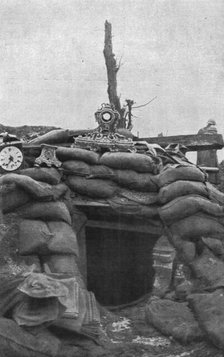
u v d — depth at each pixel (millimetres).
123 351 14586
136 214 16406
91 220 16594
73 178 16438
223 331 13969
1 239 14961
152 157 17172
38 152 16656
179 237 15914
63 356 14016
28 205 15484
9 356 13453
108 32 20453
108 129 17422
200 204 15945
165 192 16266
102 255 16594
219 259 15609
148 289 16562
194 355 14398
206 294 14648
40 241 14984
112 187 16531
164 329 15094
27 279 13938
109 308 16312
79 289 14695
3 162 15852
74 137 17562
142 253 16609
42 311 13711
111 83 20359
